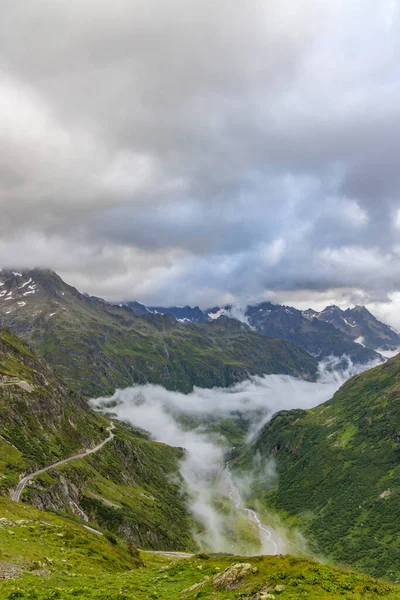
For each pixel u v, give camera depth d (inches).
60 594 1729.8
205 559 3100.4
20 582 1925.4
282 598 1713.8
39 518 4832.7
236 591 1909.4
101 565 3031.5
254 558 2306.8
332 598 1668.3
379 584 1818.4
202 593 1962.4
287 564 2074.3
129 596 1801.2
